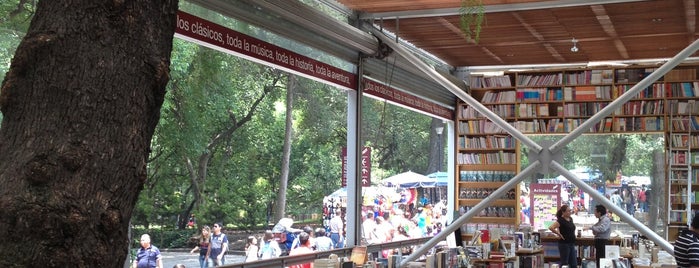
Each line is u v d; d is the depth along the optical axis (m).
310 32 10.55
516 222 16.31
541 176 18.14
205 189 22.42
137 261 11.14
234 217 23.02
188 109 19.55
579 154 19.70
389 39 11.82
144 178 2.20
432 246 10.25
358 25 11.97
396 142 29.41
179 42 18.42
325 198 22.02
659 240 9.59
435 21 12.38
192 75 19.59
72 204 2.02
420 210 20.83
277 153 24.70
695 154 15.26
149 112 2.22
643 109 15.70
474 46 14.70
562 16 12.10
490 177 16.69
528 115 16.48
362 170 12.62
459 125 17.03
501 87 16.80
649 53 15.48
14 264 1.98
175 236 20.84
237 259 20.70
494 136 16.70
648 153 19.11
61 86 2.07
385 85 13.36
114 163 2.10
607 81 16.03
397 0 11.02
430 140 29.41
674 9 11.60
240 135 23.52
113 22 2.14
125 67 2.14
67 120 2.06
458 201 16.88
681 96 15.51
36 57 2.09
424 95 15.15
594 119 10.00
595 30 13.24
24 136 2.05
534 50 15.13
